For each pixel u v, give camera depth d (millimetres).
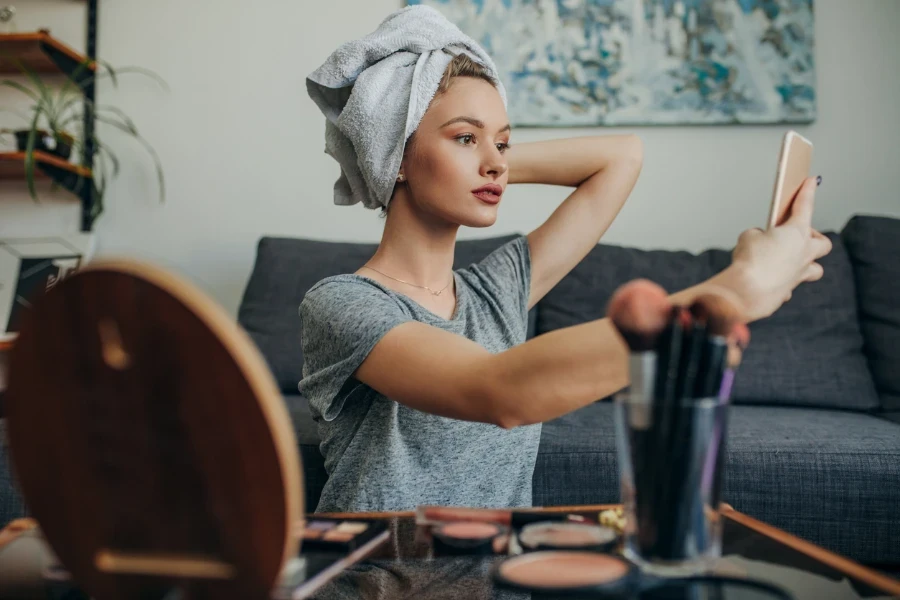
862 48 2396
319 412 961
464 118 988
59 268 2389
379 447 986
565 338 615
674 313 501
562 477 1416
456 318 1064
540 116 2408
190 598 465
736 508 1393
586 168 1191
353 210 2482
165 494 447
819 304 1995
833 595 545
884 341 1970
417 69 1006
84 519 465
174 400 429
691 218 2404
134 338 423
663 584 535
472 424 1022
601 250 2131
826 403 1875
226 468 435
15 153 2258
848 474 1383
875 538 1377
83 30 2559
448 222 1051
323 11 2512
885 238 2084
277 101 2514
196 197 2514
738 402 1920
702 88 2387
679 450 520
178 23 2543
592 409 1760
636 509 540
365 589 675
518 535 691
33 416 453
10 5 2564
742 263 643
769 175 2393
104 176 2488
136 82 2541
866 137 2391
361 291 965
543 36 2412
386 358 780
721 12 2389
